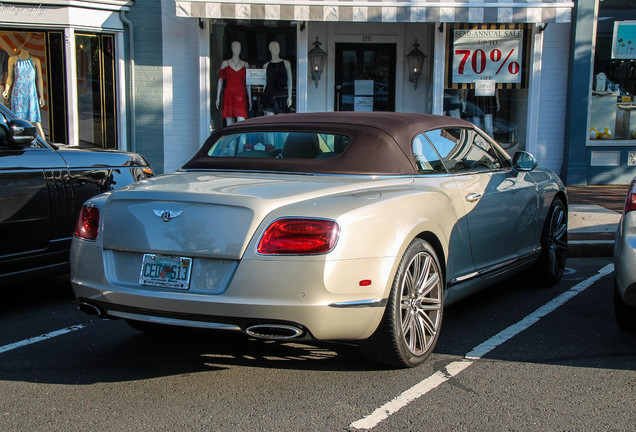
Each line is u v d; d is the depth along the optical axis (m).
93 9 10.94
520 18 10.45
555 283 6.21
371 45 12.42
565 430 3.29
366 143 4.43
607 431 3.29
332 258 3.50
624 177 11.79
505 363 4.22
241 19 11.31
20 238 5.19
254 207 3.57
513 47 11.50
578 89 11.51
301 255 3.48
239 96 11.59
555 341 4.64
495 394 3.73
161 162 11.69
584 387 3.83
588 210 9.34
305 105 11.73
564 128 11.82
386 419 3.42
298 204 3.64
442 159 4.83
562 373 4.05
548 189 5.98
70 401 3.67
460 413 3.48
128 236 3.81
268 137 4.73
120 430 3.32
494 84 11.58
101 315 3.96
